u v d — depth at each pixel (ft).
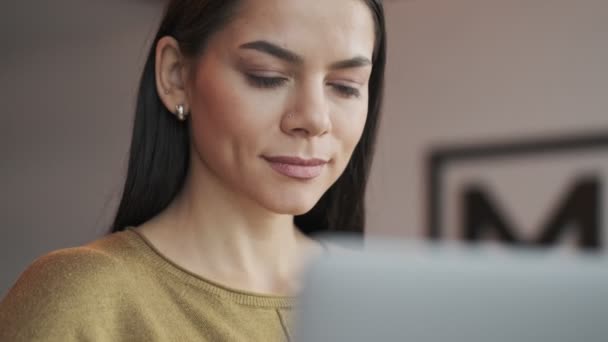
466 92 15.24
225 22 4.47
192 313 4.56
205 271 4.70
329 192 5.41
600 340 2.37
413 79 15.80
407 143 15.78
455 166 15.25
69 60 19.19
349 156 4.63
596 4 14.06
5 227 19.77
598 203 13.82
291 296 4.77
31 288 4.43
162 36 4.89
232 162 4.50
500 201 14.75
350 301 2.37
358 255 2.41
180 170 4.96
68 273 4.44
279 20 4.39
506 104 14.83
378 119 5.22
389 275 2.37
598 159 13.88
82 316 4.36
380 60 4.96
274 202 4.46
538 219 14.34
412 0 15.89
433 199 15.42
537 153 14.44
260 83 4.42
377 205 15.93
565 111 14.25
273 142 4.42
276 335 4.65
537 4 14.62
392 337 2.36
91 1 17.22
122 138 18.40
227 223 4.75
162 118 4.95
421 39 15.78
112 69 18.61
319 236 5.29
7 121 19.89
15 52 19.76
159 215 4.89
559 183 14.21
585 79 14.11
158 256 4.66
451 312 2.37
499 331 2.37
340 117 4.51
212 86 4.50
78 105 19.08
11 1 17.30
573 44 14.24
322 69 4.42
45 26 18.52
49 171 19.34
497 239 14.74
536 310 2.38
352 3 4.49
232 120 4.44
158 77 4.86
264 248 4.81
